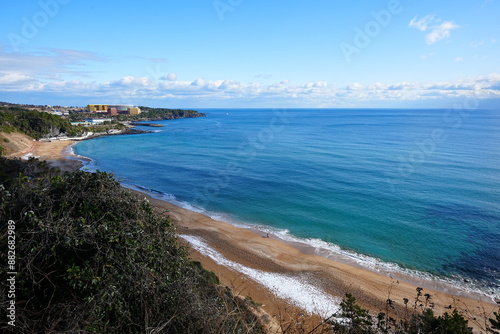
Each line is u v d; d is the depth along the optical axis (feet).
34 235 15.89
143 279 16.28
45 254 15.34
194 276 22.61
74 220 17.79
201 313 16.03
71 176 20.40
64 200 18.37
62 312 13.80
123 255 17.12
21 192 18.34
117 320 14.92
